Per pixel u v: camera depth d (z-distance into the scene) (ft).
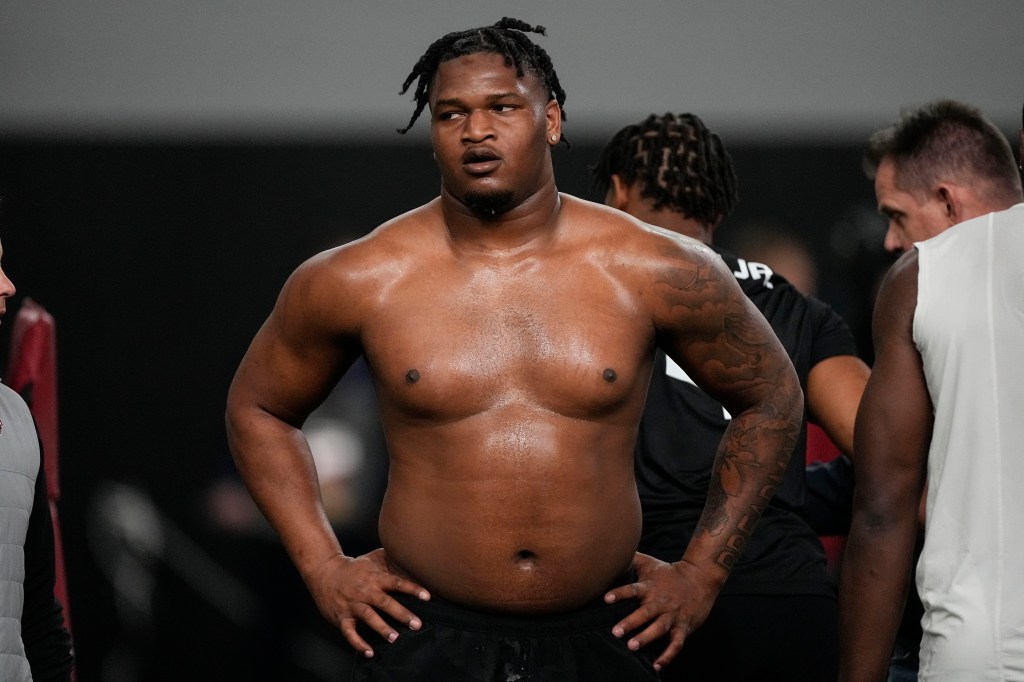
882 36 67.92
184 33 69.72
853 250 59.26
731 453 30.81
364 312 29.14
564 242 29.50
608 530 28.89
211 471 76.69
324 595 29.58
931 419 27.61
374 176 73.67
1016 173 35.12
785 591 34.88
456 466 28.58
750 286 37.63
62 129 70.79
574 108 68.54
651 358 29.89
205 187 73.97
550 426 28.55
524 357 28.60
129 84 70.18
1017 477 25.61
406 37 69.46
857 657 28.22
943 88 67.87
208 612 71.61
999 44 67.51
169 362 76.48
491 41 28.84
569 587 28.66
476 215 29.07
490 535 28.45
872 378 28.12
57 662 30.58
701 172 38.29
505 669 28.68
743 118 68.69
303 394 30.66
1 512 28.30
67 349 76.02
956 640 25.58
